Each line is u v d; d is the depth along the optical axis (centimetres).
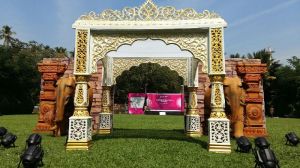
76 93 908
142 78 4903
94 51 927
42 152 649
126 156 783
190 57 1469
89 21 920
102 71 1539
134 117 3081
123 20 914
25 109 4253
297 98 4425
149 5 914
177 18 903
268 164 591
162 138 1184
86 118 889
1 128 1027
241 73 1324
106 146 941
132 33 927
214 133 867
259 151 643
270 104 4591
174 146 956
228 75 1424
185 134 1413
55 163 695
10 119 2420
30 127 1619
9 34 4866
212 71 877
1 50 3944
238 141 880
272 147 988
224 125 865
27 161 597
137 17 912
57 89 1173
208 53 891
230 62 1434
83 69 905
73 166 669
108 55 1484
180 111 3938
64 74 1480
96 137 1191
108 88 1498
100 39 930
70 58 1508
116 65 1539
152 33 921
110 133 1422
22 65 4031
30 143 725
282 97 4572
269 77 4403
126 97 5081
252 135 1273
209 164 701
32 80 4197
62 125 1200
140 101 4038
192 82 1436
